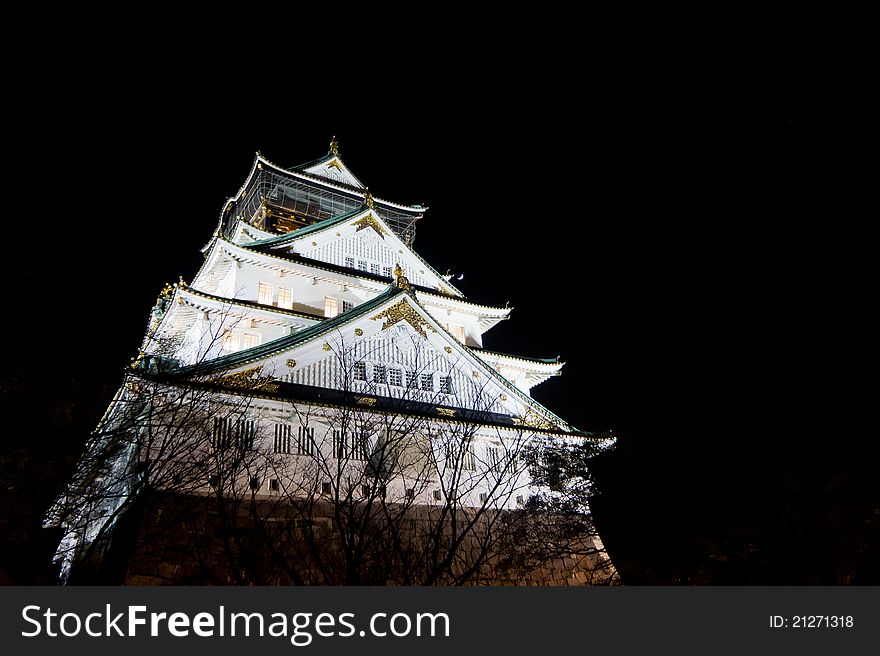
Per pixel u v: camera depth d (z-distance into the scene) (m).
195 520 23.28
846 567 22.89
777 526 22.19
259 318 40.16
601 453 31.11
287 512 21.91
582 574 29.78
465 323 50.88
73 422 24.47
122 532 22.72
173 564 22.11
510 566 26.61
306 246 47.69
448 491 29.98
